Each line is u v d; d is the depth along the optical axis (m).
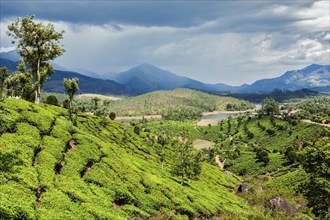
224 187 127.06
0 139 52.16
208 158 197.88
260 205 102.75
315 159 69.19
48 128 66.00
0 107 62.72
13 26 91.38
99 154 70.00
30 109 69.81
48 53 97.94
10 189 40.41
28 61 98.44
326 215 65.94
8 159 47.06
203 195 88.25
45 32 93.69
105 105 143.88
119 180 64.12
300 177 125.75
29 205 39.34
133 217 56.66
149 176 77.25
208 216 74.75
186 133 114.75
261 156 185.38
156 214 62.25
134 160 93.00
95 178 58.94
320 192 67.12
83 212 45.50
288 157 173.50
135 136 143.12
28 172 46.59
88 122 125.31
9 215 35.03
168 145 158.88
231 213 77.56
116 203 58.22
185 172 100.94
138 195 63.78
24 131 58.88
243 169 181.88
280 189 120.25
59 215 41.25
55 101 135.88
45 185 46.50
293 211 91.38
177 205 70.25
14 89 121.31
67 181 52.16
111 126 139.00
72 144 68.69
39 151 56.75
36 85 97.50
